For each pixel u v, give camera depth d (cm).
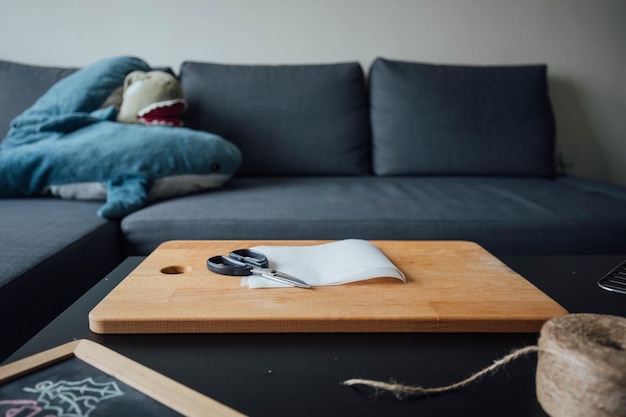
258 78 180
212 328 53
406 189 146
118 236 115
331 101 180
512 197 134
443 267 71
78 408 38
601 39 204
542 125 182
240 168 176
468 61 204
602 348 36
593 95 209
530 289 62
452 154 177
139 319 52
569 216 116
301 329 54
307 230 112
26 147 134
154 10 192
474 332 55
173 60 197
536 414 40
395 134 179
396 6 197
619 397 34
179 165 134
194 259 73
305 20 197
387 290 62
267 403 41
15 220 109
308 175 180
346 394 42
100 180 131
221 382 44
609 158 214
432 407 41
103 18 192
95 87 153
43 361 44
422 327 54
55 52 194
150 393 40
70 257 93
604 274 76
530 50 204
